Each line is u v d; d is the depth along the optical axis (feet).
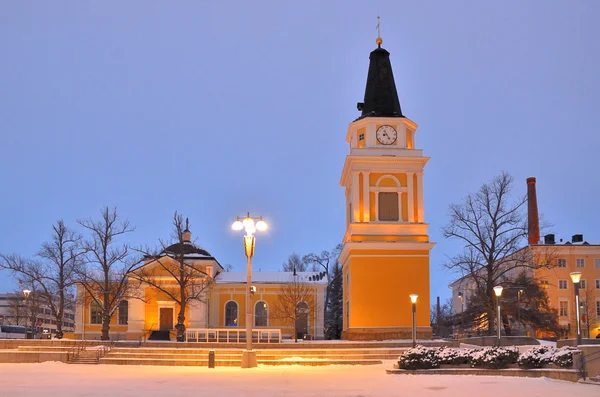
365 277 153.89
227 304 240.53
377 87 166.40
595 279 266.77
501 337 135.54
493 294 161.68
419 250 155.22
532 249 249.55
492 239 162.81
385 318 152.46
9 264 197.06
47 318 459.32
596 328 263.49
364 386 74.33
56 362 123.85
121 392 67.51
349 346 132.36
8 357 125.18
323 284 238.89
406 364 94.84
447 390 69.00
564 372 78.64
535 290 191.21
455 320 216.95
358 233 155.94
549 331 200.75
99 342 136.26
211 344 132.46
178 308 217.77
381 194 159.02
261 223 114.62
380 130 161.17
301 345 130.93
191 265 194.70
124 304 229.45
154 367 114.32
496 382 77.51
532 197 271.69
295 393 66.13
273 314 239.50
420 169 159.43
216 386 74.74
